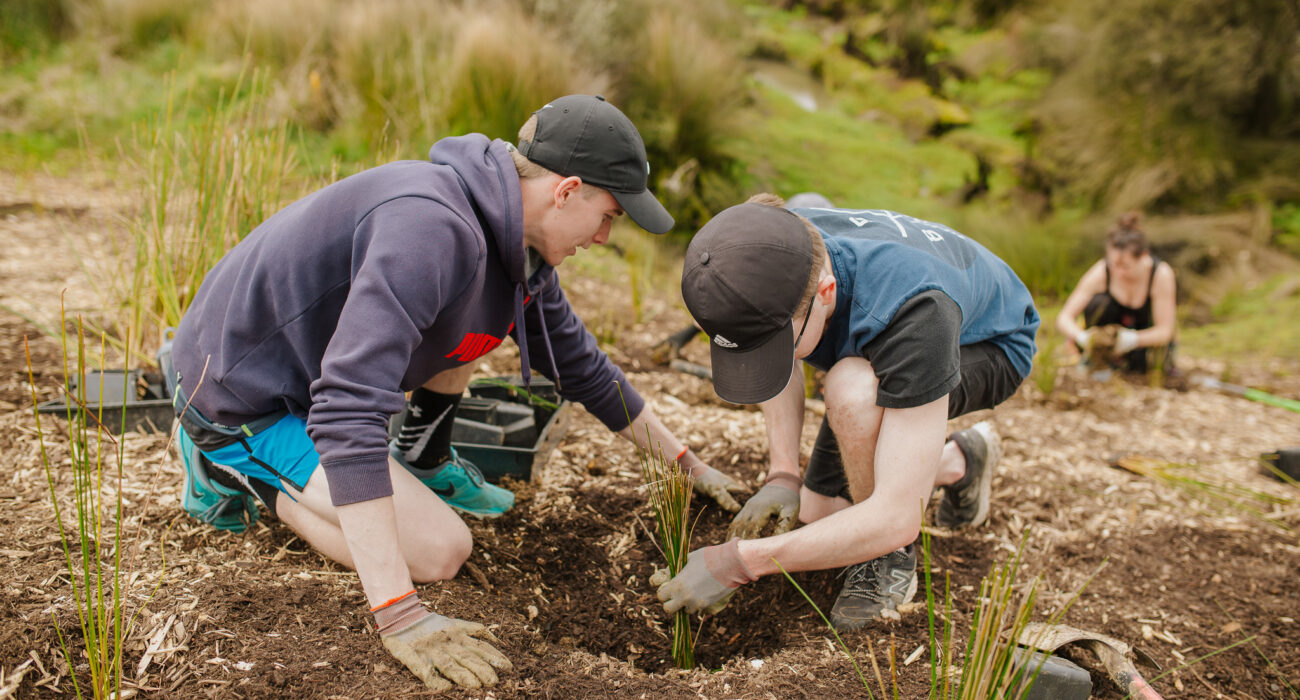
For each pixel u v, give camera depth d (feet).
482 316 6.36
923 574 7.81
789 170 22.77
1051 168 26.32
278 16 20.88
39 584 5.98
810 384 11.66
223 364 5.99
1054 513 9.27
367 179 5.64
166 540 6.86
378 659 5.62
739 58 26.25
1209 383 15.51
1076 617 7.41
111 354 10.12
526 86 18.60
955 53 34.45
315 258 5.61
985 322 6.57
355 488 5.16
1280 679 6.98
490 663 5.59
